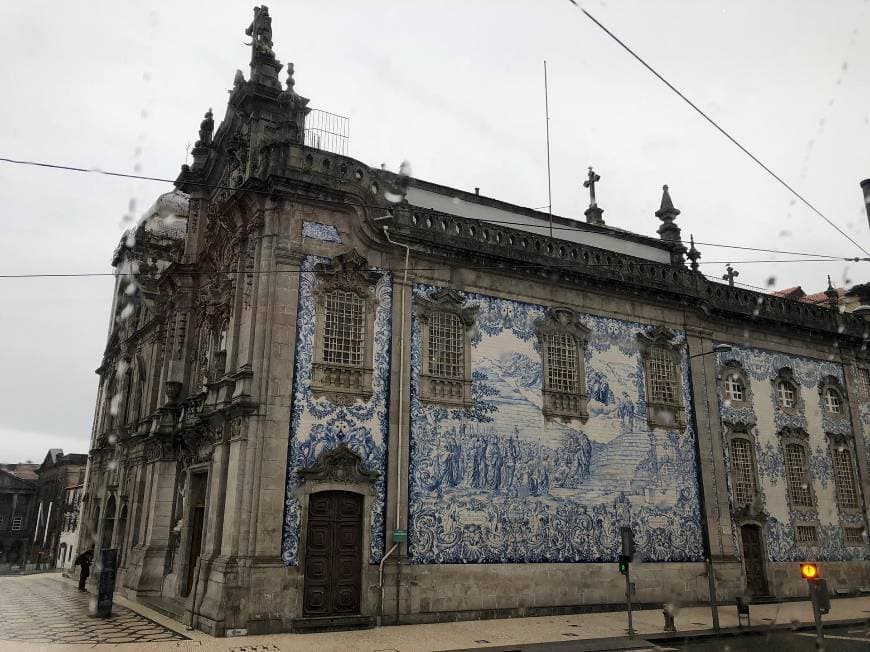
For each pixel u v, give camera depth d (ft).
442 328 70.95
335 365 63.87
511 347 74.28
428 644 51.52
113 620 62.95
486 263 74.64
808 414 98.07
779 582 86.17
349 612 59.67
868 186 55.47
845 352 105.81
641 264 86.69
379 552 61.77
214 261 81.87
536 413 73.82
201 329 86.28
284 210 65.00
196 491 74.79
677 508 80.53
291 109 71.41
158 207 127.65
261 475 58.29
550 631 58.54
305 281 64.44
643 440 80.43
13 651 47.29
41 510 253.44
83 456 240.12
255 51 79.00
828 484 96.22
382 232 68.44
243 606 55.21
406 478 64.59
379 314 67.46
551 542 70.90
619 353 81.82
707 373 88.58
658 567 77.00
